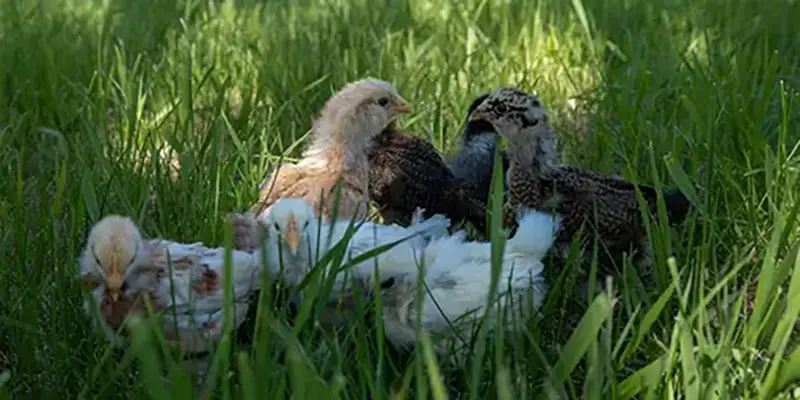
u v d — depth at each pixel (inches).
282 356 36.6
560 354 34.7
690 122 52.2
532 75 62.1
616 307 42.8
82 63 64.0
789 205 43.9
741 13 72.2
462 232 42.4
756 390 35.7
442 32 70.4
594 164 52.1
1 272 41.2
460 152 51.1
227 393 33.5
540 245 40.6
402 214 49.6
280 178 47.8
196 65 61.8
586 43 66.2
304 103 59.6
